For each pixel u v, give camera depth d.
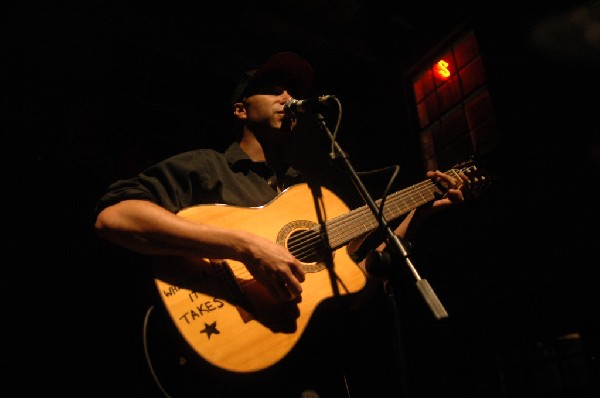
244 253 1.55
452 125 5.04
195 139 4.22
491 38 4.80
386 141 5.32
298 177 2.21
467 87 5.00
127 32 4.13
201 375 1.49
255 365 1.47
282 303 1.61
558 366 3.97
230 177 1.96
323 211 1.94
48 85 3.41
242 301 1.57
